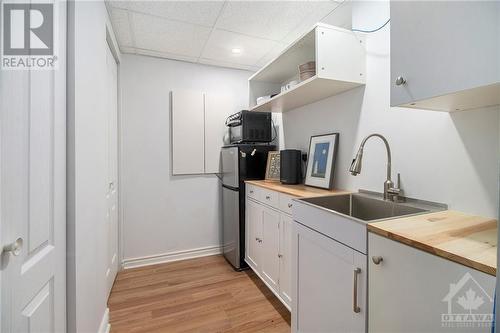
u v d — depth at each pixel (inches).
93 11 54.8
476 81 30.2
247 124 102.3
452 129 46.4
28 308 31.2
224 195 112.9
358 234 40.4
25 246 30.7
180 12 73.9
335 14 75.1
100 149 61.2
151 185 106.8
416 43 37.6
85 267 49.2
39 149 34.1
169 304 77.4
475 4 30.3
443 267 28.3
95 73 56.5
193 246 114.3
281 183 90.3
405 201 54.6
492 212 41.0
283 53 76.4
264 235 84.1
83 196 48.2
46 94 36.1
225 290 85.5
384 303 35.8
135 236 104.3
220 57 107.3
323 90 71.2
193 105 112.8
